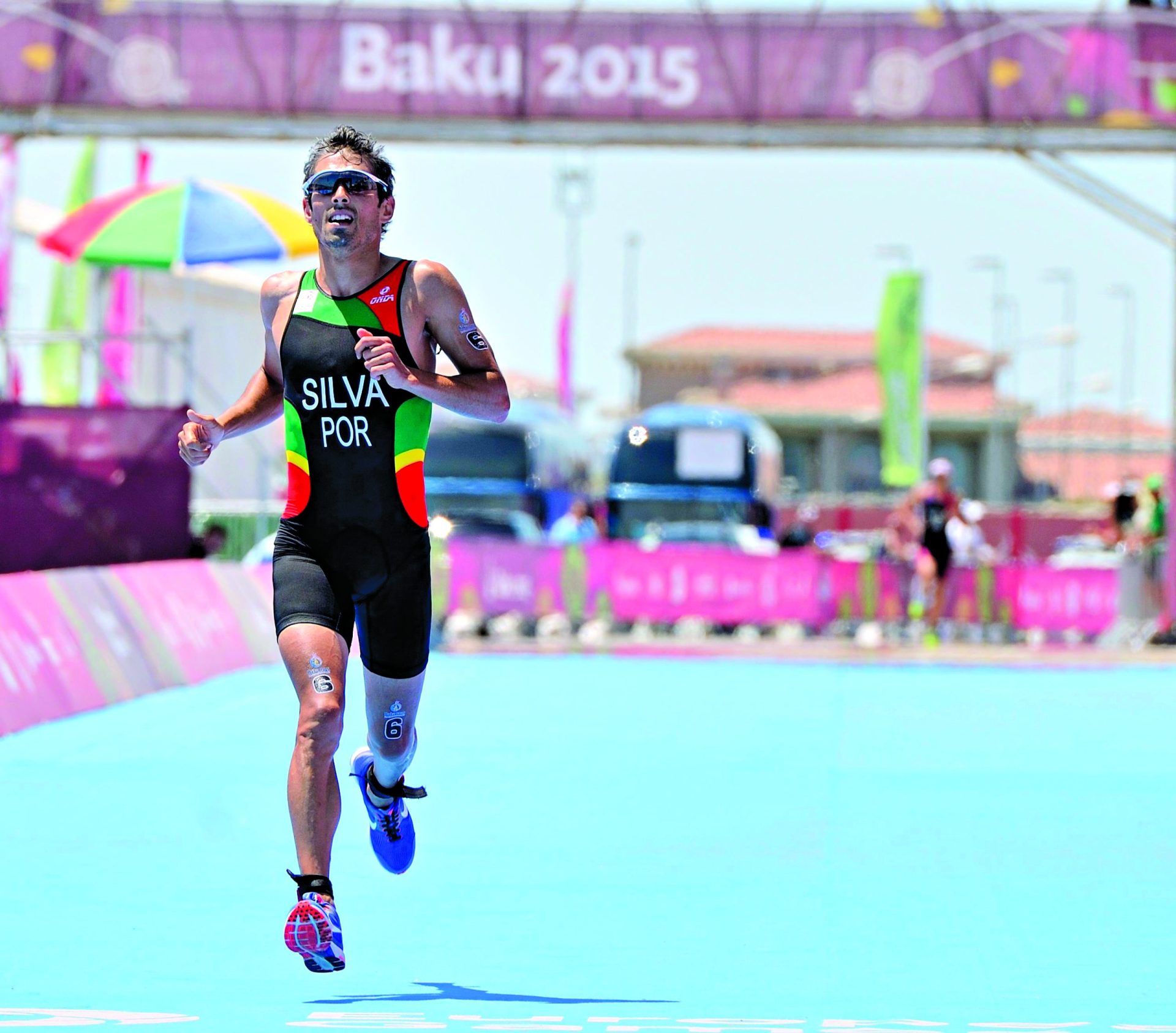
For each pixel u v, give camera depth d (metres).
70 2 52.34
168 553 44.94
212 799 24.84
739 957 15.75
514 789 26.62
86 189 64.25
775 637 67.69
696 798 25.81
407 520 14.90
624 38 52.09
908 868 20.34
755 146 52.44
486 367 14.88
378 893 18.69
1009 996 14.33
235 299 71.69
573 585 67.12
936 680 48.56
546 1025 13.25
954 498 63.41
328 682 14.27
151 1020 13.26
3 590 34.06
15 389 59.12
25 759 28.89
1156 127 51.91
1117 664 54.88
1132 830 23.27
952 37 52.09
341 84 52.12
